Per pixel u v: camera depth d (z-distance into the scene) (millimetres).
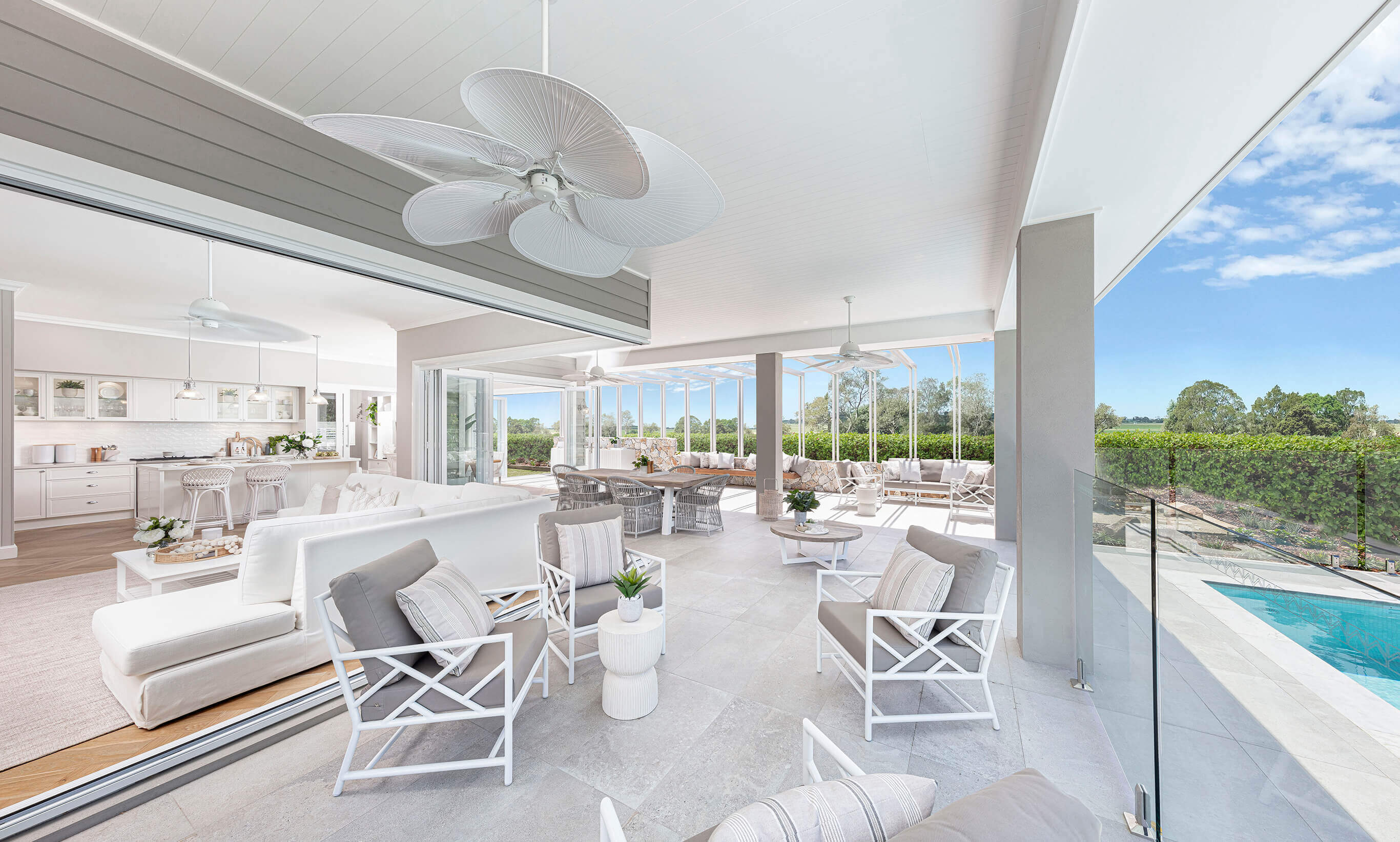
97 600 4070
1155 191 2797
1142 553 1925
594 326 4879
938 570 2498
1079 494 2994
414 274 3271
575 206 1708
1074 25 1608
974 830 671
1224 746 1357
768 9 1918
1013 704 2688
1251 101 1986
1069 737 2393
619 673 2541
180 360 7996
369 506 5453
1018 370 3273
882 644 2404
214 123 2344
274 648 2746
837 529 5102
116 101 2062
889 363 6461
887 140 2805
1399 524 4301
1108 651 2420
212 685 2508
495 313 6492
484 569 3875
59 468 6961
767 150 2906
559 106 1178
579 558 3186
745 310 6965
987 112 2555
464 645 2078
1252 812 1235
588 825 1864
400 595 2111
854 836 801
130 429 7859
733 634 3564
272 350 9086
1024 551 3205
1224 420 8383
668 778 2109
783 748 2312
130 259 4461
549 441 15805
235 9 1923
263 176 2518
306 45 2121
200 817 1901
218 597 2980
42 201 3279
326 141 2785
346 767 2008
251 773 2146
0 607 3930
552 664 3170
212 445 8688
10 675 2852
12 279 5098
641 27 2008
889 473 10250
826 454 12625
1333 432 7414
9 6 1838
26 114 1863
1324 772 1019
